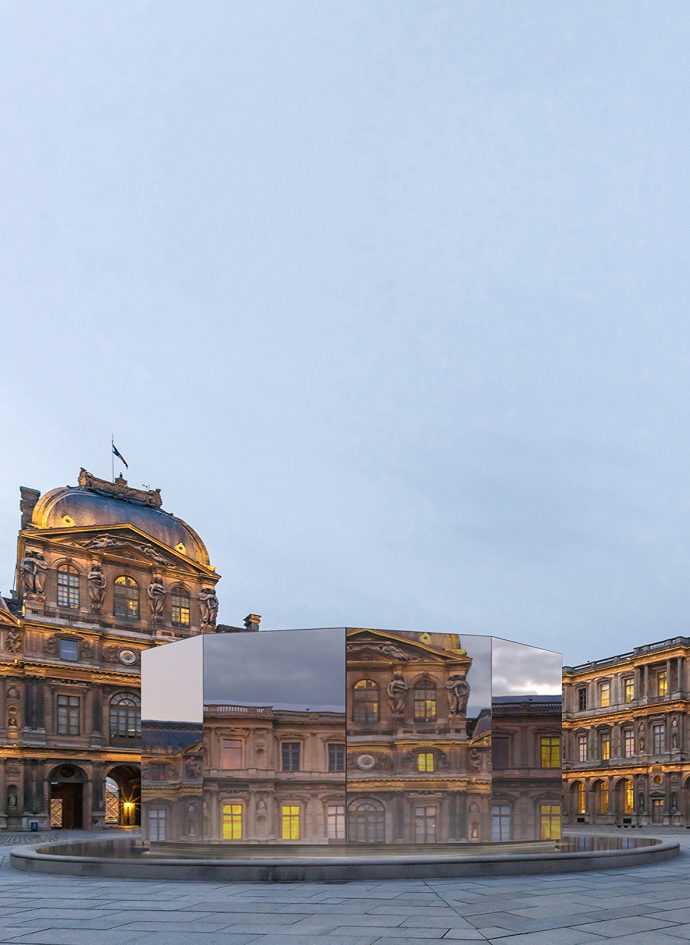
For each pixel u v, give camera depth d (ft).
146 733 73.92
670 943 37.06
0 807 208.54
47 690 222.48
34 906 49.55
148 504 267.59
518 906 47.73
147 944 37.29
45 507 238.48
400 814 67.87
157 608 249.75
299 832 67.05
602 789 303.48
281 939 38.06
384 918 43.70
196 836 69.00
